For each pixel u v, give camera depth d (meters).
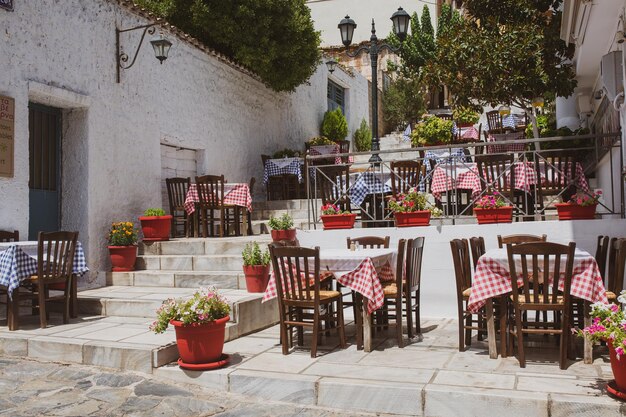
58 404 4.13
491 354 4.82
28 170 6.83
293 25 11.16
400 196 7.48
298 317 5.45
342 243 7.43
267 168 11.97
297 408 4.10
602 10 6.48
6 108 6.50
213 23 10.62
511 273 4.53
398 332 5.30
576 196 6.71
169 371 4.68
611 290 5.18
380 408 4.00
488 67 8.20
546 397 3.68
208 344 4.63
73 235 6.06
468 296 5.14
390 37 21.03
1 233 6.37
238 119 11.70
